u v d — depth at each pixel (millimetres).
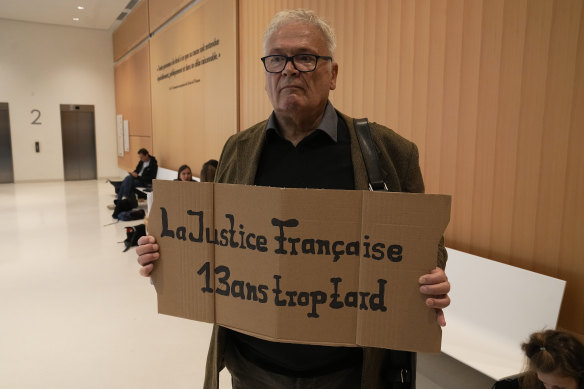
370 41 2980
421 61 2594
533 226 2014
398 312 917
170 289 1083
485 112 2221
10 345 2814
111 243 5379
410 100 2688
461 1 2320
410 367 1088
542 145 1952
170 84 7688
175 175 7332
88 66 12453
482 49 2217
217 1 5477
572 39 1809
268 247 966
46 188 10797
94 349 2783
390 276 915
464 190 2367
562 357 1278
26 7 10094
